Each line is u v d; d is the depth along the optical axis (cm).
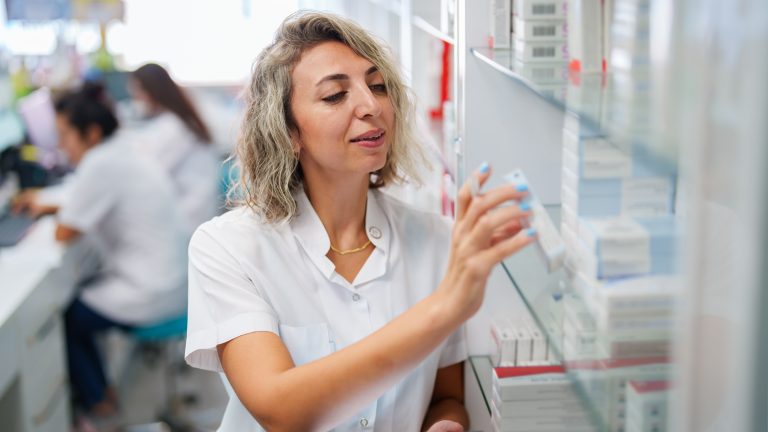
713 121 66
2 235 377
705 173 67
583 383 91
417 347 122
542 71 129
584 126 108
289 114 163
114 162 364
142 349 468
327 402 132
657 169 78
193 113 441
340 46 159
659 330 88
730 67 64
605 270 96
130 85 449
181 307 378
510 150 165
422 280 178
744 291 64
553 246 110
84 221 364
